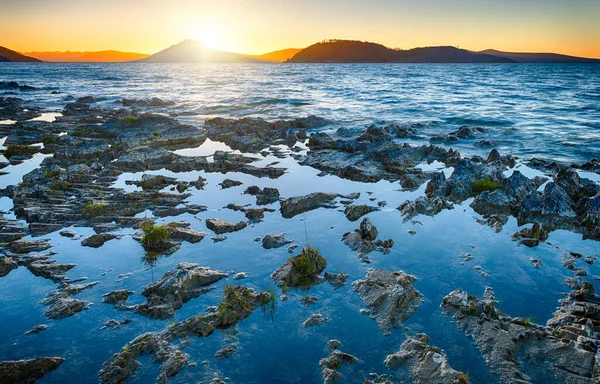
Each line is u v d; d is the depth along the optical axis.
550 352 9.03
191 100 69.12
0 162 26.69
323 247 14.51
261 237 15.31
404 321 10.36
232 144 32.78
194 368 8.88
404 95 75.81
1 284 12.32
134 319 10.59
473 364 8.87
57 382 8.56
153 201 18.86
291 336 9.88
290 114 52.56
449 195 20.30
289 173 24.47
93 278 12.59
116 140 33.28
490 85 103.38
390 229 15.99
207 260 13.60
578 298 11.15
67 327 10.31
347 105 61.59
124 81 129.12
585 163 25.08
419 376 8.48
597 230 15.25
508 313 10.62
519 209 17.70
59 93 83.19
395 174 23.83
